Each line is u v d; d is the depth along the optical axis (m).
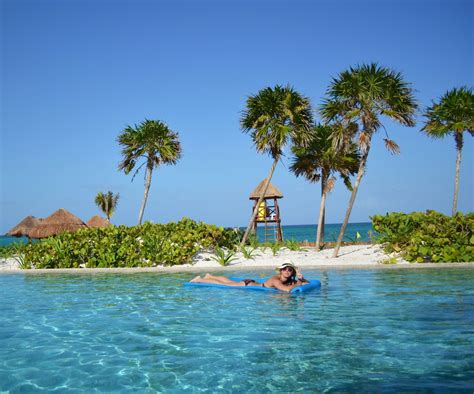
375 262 15.58
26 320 7.12
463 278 11.12
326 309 7.48
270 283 10.09
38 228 29.22
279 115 22.05
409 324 6.21
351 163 23.72
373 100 16.70
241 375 4.33
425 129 24.00
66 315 7.48
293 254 18.55
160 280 12.26
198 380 4.22
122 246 16.61
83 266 16.39
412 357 4.73
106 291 10.28
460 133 23.08
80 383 4.21
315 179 24.91
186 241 17.12
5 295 9.95
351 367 4.46
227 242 19.11
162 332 6.11
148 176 28.34
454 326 6.05
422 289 9.43
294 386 4.01
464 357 4.69
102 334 6.08
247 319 6.84
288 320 6.70
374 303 7.91
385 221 17.05
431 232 15.59
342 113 17.31
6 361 4.93
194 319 6.93
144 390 4.01
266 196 34.12
